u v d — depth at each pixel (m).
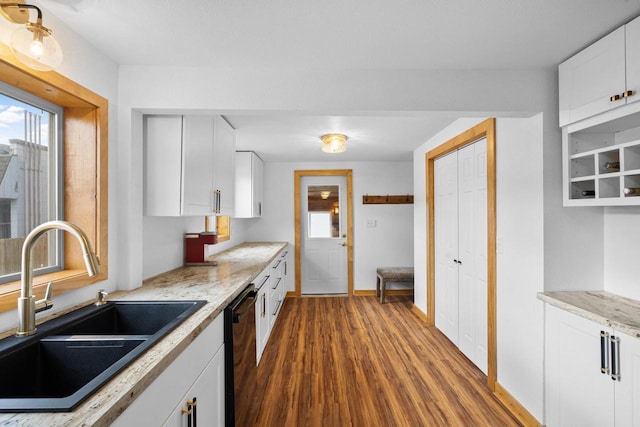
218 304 1.55
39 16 1.03
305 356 2.98
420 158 4.00
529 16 1.42
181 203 2.01
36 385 1.13
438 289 3.66
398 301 4.85
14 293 1.21
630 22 1.43
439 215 3.61
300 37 1.59
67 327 1.30
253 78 1.92
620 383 1.40
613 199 1.57
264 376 2.62
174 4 1.33
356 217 5.19
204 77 1.90
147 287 1.93
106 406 0.75
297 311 4.37
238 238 4.72
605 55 1.56
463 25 1.49
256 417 2.10
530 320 2.00
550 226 1.90
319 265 5.28
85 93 1.56
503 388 2.28
